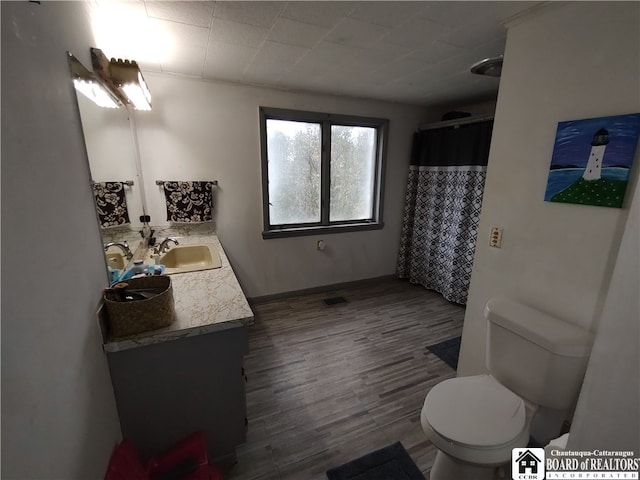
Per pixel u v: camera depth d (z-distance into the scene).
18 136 0.65
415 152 3.63
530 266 1.51
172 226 2.75
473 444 1.13
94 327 1.03
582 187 1.26
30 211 0.68
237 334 1.30
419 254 3.78
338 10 1.47
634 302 0.56
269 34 1.73
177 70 2.37
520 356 1.38
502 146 1.59
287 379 2.07
